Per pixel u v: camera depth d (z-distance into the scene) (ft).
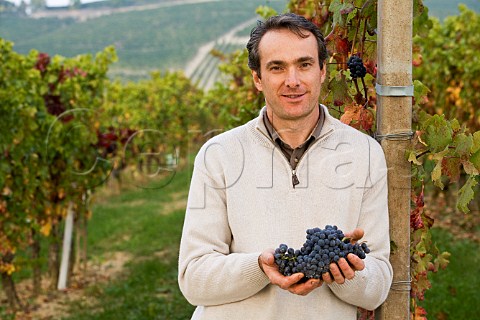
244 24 222.28
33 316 23.93
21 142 24.13
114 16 266.16
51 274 27.84
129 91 58.95
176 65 162.61
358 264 6.59
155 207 48.21
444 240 29.73
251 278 7.03
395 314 8.42
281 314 7.34
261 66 7.36
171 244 35.50
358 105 9.36
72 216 28.12
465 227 32.83
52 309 24.80
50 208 26.37
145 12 267.39
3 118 23.31
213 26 221.46
